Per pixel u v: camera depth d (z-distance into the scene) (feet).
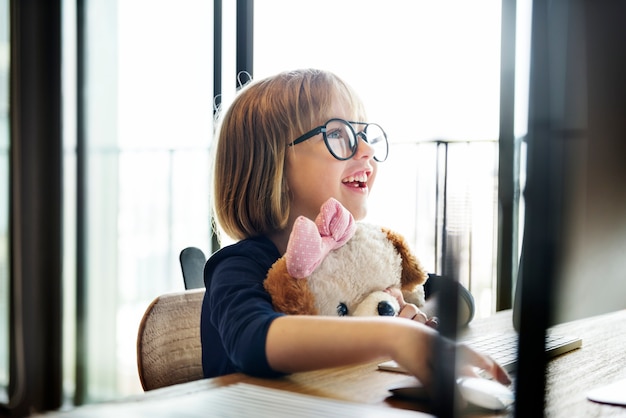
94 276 8.41
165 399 1.95
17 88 7.91
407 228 10.24
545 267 1.63
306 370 2.33
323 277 2.91
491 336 3.41
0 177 8.14
